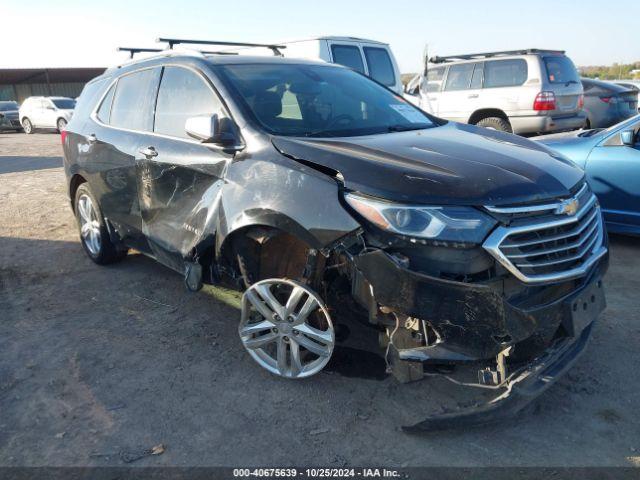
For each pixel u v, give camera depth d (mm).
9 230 6633
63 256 5609
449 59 11523
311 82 4004
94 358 3568
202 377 3334
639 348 3555
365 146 3074
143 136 4184
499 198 2580
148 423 2912
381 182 2658
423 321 2609
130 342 3771
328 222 2740
